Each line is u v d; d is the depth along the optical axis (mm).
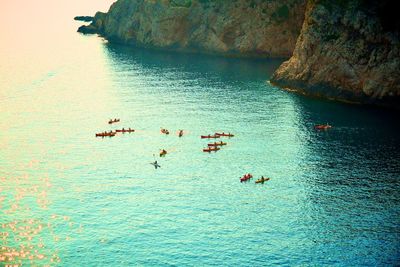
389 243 65688
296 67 141875
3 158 93938
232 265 62062
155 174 87500
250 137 104500
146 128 110875
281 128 109438
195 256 63844
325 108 122688
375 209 74062
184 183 84062
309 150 96625
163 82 154625
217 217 73062
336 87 129625
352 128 107438
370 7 124062
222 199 78312
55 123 114625
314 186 81875
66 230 69438
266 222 71500
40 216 73062
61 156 95250
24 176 86438
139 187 82500
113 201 77812
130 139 104375
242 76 161125
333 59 129250
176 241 67062
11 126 112312
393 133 103375
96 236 68062
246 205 76375
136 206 76312
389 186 80875
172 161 93062
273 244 66250
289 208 75062
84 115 120500
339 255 63500
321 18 133625
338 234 68062
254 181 84312
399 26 119000
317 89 133500
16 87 150000
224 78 158875
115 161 93062
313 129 108062
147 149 98938
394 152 94000
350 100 126750
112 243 66562
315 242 66375
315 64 134750
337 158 92375
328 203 76188
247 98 134000
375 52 121438
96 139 104312
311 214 73188
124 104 129625
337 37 129375
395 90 118875
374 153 93875
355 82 125188
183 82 154250
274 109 123312
